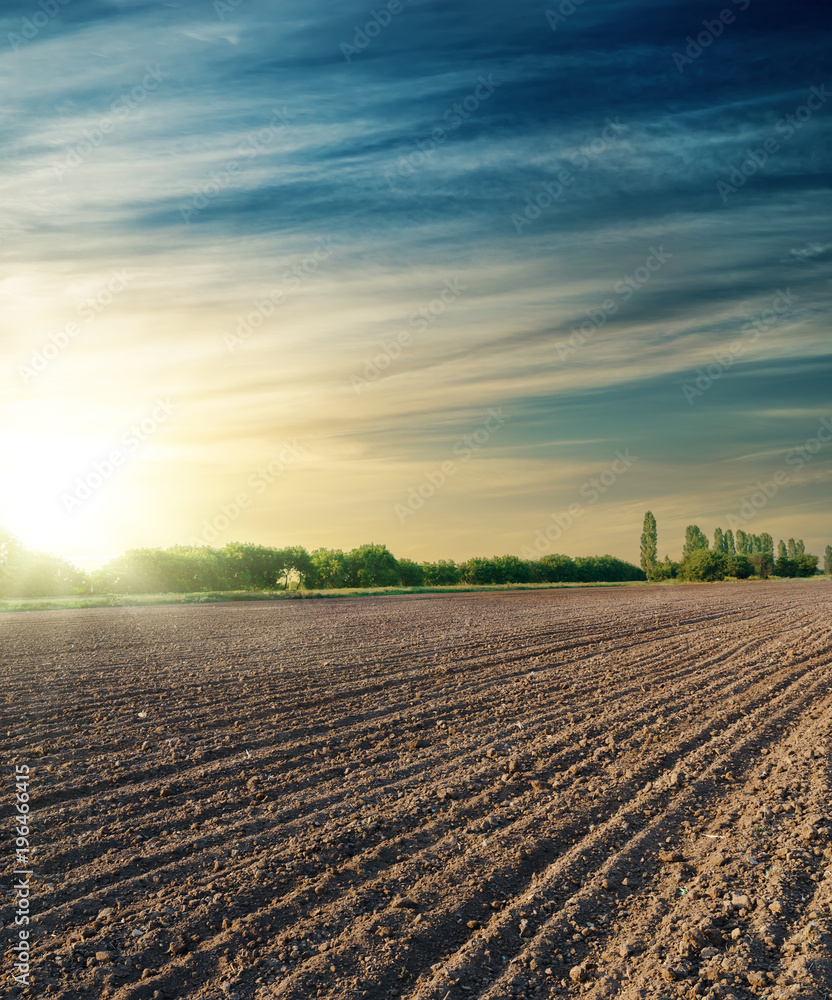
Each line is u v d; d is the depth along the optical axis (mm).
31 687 12078
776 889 4801
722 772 7523
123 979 3996
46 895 4949
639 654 16328
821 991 3625
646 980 3861
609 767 7805
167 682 12539
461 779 7363
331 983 3926
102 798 6812
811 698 11094
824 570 123938
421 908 4746
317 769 7770
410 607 33938
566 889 4992
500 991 3818
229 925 4539
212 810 6535
